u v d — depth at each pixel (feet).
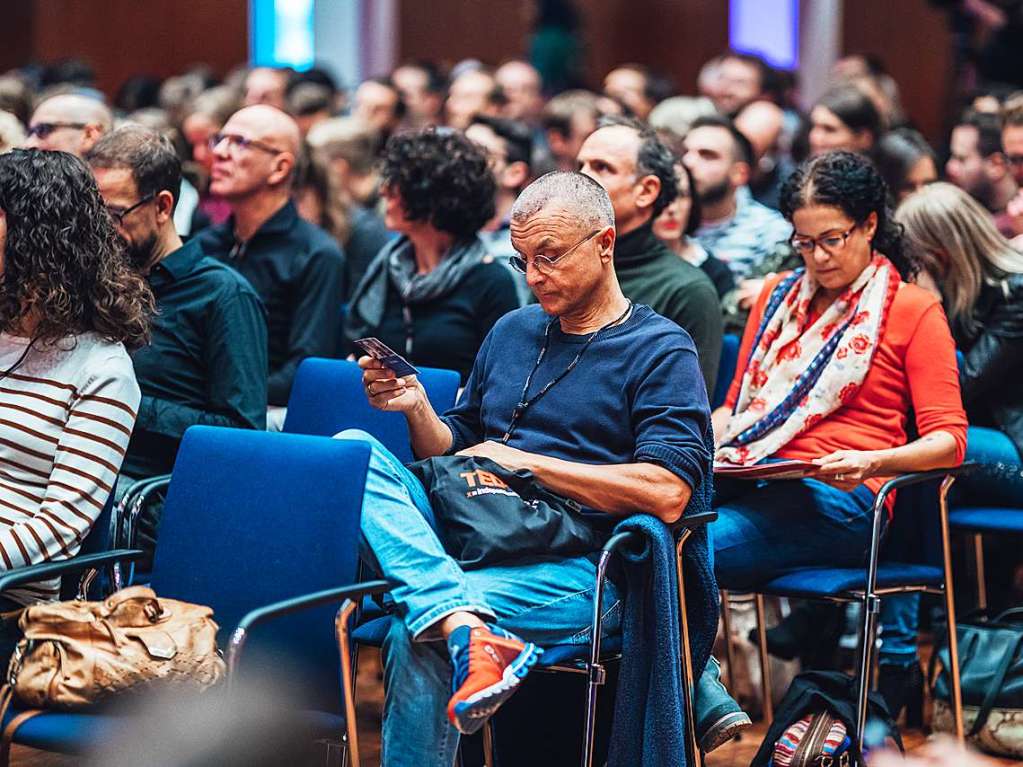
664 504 13.32
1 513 13.25
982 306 18.12
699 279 17.72
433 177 18.90
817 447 16.19
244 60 49.65
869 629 15.10
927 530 16.52
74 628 12.03
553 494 13.93
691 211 20.36
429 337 19.16
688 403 13.73
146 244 16.61
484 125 24.45
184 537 13.23
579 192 13.99
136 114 29.58
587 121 29.58
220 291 16.69
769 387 16.66
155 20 49.24
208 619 12.46
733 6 50.37
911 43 48.32
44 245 13.26
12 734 11.76
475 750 15.29
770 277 17.47
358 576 14.40
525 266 14.15
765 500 15.98
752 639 18.16
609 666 14.97
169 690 11.99
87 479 13.19
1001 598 20.25
